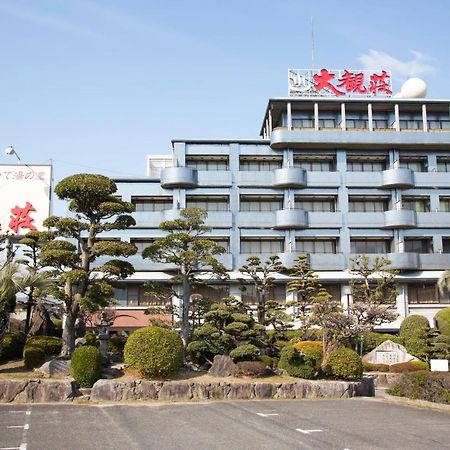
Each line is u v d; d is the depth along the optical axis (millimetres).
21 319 39625
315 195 53219
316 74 54062
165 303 49844
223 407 21656
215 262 30375
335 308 32938
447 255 51938
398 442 14352
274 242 53000
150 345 24781
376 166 55406
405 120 55719
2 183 48531
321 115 55281
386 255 51156
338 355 27531
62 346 27703
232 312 28234
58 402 22812
